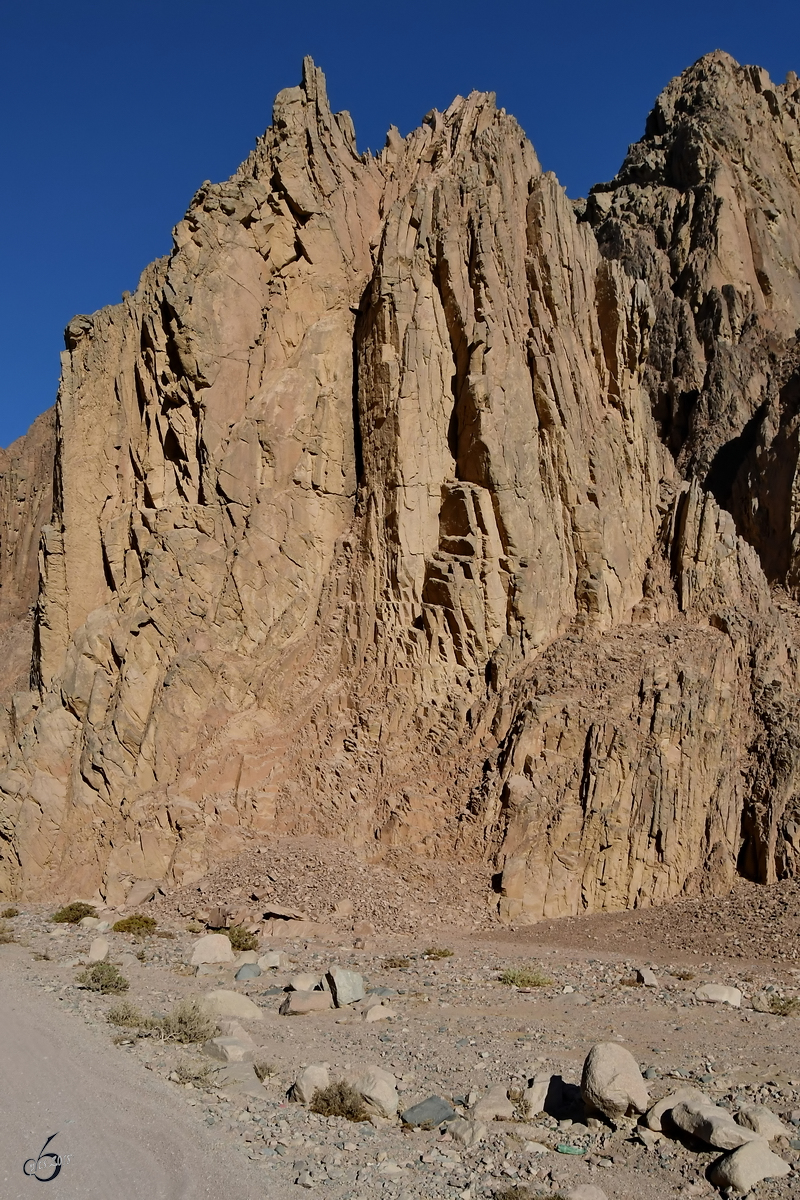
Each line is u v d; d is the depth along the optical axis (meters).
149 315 40.47
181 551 37.66
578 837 30.08
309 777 34.09
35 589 69.25
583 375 38.94
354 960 25.16
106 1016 19.02
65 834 35.78
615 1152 12.38
